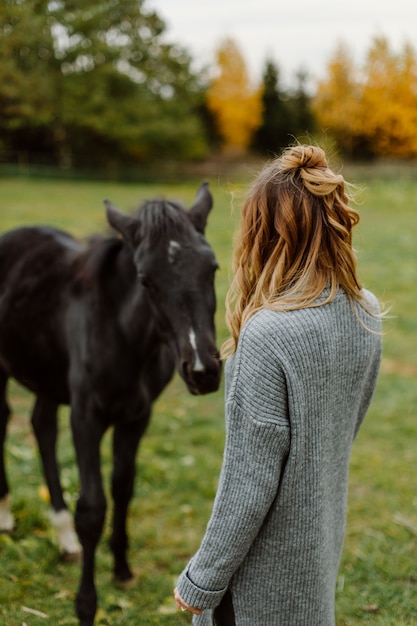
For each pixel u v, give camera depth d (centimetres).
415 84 3572
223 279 947
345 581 309
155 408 551
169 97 3300
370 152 3784
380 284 980
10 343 337
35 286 327
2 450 356
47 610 287
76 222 1466
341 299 148
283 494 144
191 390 246
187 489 410
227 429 144
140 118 3111
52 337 311
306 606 153
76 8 2962
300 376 139
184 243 252
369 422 518
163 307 250
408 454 460
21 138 3147
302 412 140
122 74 3045
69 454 452
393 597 295
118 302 279
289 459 142
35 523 360
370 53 3584
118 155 3281
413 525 362
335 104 3700
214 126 3956
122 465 304
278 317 141
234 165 3509
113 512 312
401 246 1327
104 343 277
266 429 138
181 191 2489
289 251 149
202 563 147
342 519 163
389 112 3581
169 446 470
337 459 154
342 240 149
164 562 334
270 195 152
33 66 2784
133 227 266
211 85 3894
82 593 271
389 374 630
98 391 281
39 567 319
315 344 141
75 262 316
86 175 2880
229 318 159
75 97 2986
